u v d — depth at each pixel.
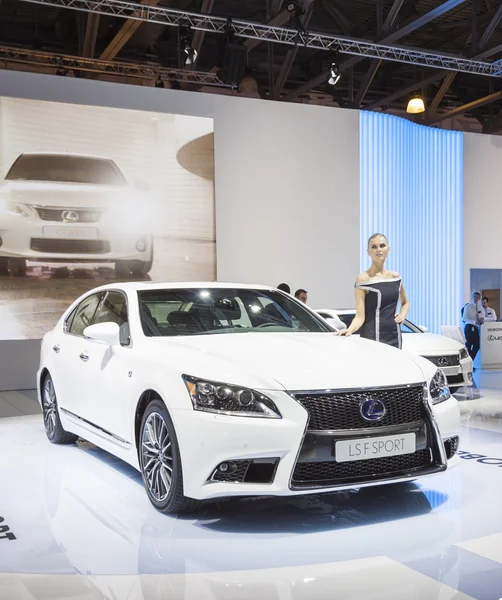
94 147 9.30
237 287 4.47
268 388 2.95
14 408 7.32
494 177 13.11
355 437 2.98
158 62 13.01
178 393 3.09
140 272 9.55
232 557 2.75
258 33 9.95
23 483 3.94
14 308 8.91
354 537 2.97
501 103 16.00
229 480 2.96
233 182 10.24
